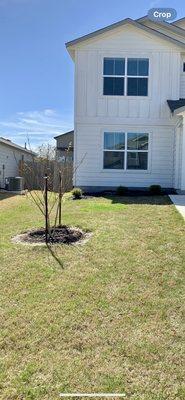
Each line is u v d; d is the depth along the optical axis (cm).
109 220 852
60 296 454
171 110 1379
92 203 1152
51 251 620
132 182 1538
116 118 1513
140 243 654
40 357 337
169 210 960
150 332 374
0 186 2028
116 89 1507
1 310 421
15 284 490
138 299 444
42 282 495
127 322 393
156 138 1519
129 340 361
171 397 287
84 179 1535
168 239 673
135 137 1524
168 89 1503
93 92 1508
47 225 693
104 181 1541
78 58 1495
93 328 383
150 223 806
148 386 299
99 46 1488
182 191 1380
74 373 315
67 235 709
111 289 471
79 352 344
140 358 334
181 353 340
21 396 289
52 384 302
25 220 898
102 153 1531
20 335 371
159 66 1495
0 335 372
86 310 418
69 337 367
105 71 1500
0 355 341
